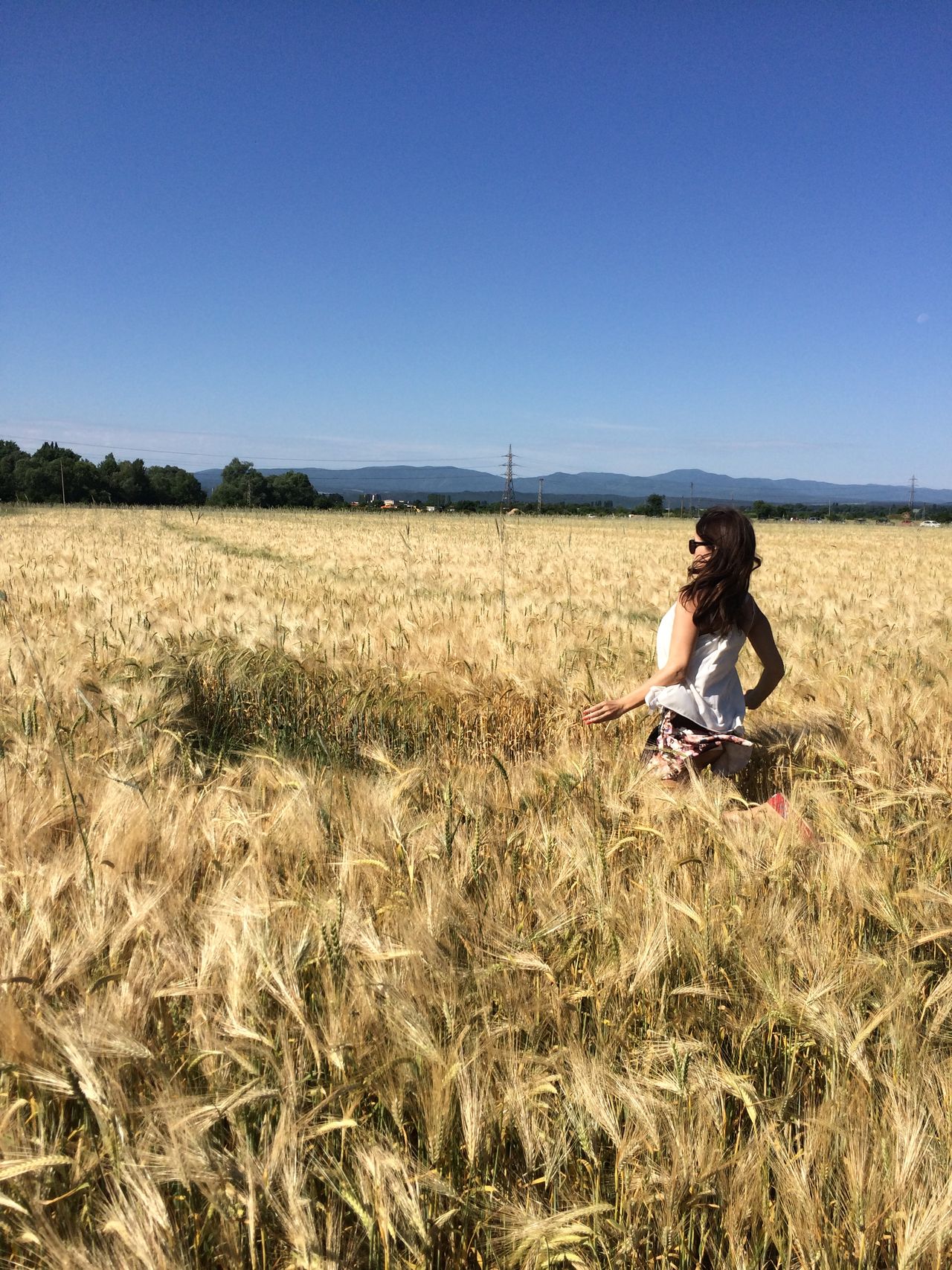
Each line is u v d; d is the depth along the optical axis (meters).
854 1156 1.74
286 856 2.80
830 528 63.09
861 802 3.79
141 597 8.95
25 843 2.70
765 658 4.26
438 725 5.21
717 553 3.86
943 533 56.31
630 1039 2.15
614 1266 1.63
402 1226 1.62
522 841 3.00
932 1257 1.57
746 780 4.43
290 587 11.71
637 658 6.07
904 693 5.27
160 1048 1.90
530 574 15.91
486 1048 1.93
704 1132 1.80
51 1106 1.80
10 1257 1.51
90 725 3.95
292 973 1.98
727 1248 1.71
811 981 2.26
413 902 2.47
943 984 2.23
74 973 2.02
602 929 2.38
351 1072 1.87
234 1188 1.55
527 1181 1.82
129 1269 1.43
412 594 10.85
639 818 3.21
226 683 5.54
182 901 2.39
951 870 3.14
